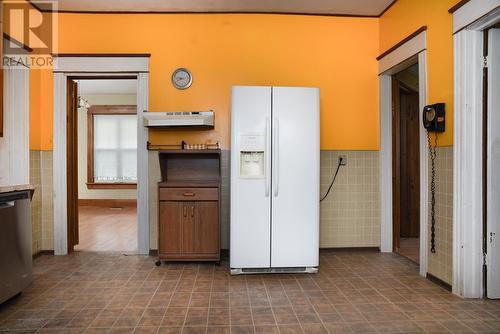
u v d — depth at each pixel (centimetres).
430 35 296
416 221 479
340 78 396
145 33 383
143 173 381
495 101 253
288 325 217
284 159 315
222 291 273
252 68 387
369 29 398
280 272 319
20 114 344
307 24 392
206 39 385
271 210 314
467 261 258
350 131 398
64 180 384
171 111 380
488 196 255
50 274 313
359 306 245
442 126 277
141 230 381
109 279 301
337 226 398
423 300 255
